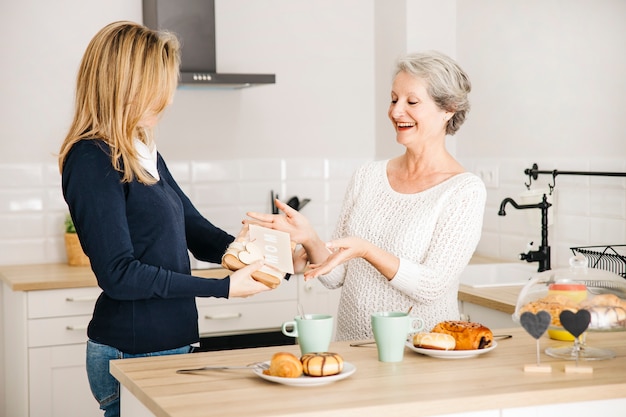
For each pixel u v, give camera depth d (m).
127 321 2.08
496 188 4.03
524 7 3.78
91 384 2.15
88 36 4.06
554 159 3.61
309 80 4.49
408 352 1.98
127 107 1.99
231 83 3.93
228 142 4.35
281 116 4.44
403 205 2.36
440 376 1.74
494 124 4.03
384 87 4.49
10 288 3.72
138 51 2.00
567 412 1.67
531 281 1.97
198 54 3.93
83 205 1.95
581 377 1.73
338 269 2.49
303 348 1.86
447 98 2.30
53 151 4.04
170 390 1.64
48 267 3.90
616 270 3.21
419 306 2.29
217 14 4.30
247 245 2.07
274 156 4.44
